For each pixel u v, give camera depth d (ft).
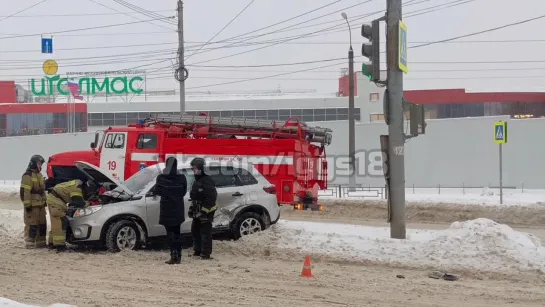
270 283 29.78
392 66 40.98
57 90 201.46
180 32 93.20
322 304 25.71
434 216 66.44
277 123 57.00
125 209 38.14
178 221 34.45
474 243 34.53
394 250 35.32
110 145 61.21
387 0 41.04
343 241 37.45
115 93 199.52
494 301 26.40
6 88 203.82
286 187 54.90
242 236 39.83
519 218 63.05
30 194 39.78
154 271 32.73
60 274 32.01
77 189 38.65
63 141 118.73
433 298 26.86
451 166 90.74
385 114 41.09
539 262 32.12
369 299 26.61
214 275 31.68
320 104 185.98
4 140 123.75
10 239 43.52
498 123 66.64
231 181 41.04
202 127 58.90
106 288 28.76
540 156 86.89
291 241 38.34
